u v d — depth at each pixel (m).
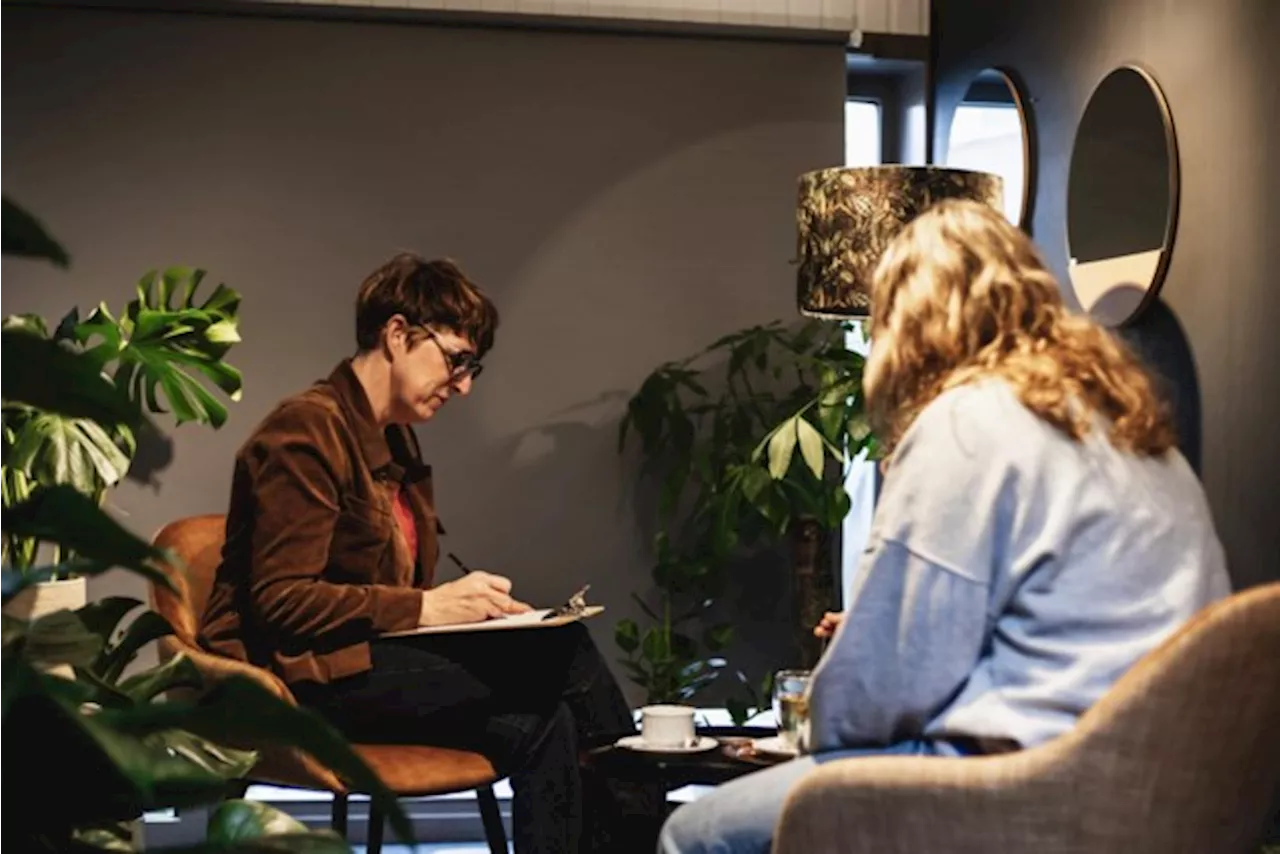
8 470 3.04
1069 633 1.80
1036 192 4.00
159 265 4.14
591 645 3.24
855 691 1.87
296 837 1.11
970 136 4.27
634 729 3.22
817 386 4.27
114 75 4.12
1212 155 3.31
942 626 1.81
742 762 2.56
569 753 2.96
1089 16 3.76
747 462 4.05
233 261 4.17
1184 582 1.82
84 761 0.98
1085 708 1.78
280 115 4.18
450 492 4.24
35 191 4.11
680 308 4.33
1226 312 3.26
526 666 3.08
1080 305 3.78
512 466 4.26
